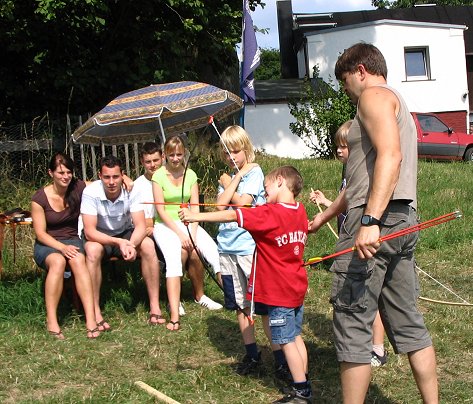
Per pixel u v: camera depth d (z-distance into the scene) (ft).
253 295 13.97
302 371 13.70
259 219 13.44
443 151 65.72
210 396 14.53
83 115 35.12
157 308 19.70
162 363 16.57
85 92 35.06
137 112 20.72
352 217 11.76
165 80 36.04
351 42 84.33
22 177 31.68
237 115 44.37
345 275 11.64
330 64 85.20
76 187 20.42
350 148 11.95
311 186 38.55
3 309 20.33
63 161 19.74
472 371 15.67
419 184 39.99
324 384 15.12
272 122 76.33
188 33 36.24
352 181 11.86
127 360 16.81
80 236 20.31
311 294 21.57
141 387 14.89
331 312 19.92
